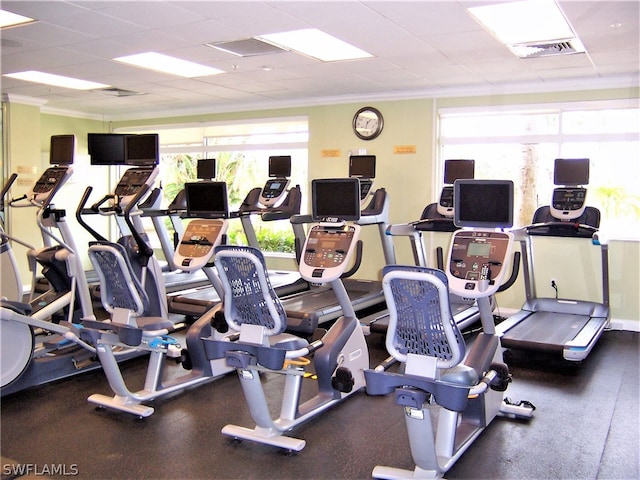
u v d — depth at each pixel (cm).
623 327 675
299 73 671
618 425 392
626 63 603
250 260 329
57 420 402
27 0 423
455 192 441
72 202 998
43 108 948
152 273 559
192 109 961
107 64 636
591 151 698
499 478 319
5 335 423
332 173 845
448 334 283
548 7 432
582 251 693
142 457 345
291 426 373
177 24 482
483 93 740
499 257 413
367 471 329
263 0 418
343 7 432
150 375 435
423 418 293
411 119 784
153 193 678
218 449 356
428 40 522
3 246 516
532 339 538
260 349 340
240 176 952
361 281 774
